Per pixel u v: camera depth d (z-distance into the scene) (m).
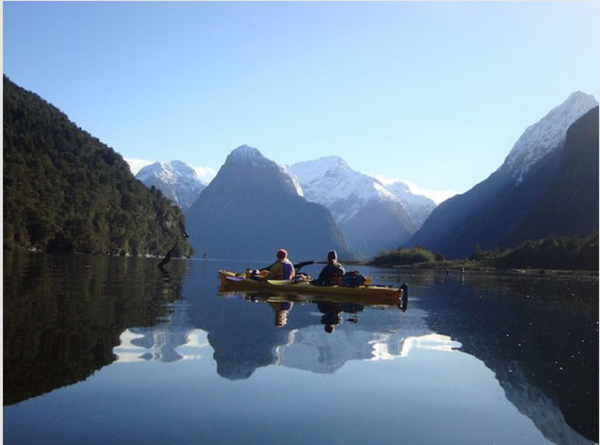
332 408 4.98
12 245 89.38
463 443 4.32
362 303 14.23
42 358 6.23
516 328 10.50
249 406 4.94
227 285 18.78
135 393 5.15
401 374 6.30
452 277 46.97
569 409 5.19
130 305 11.62
